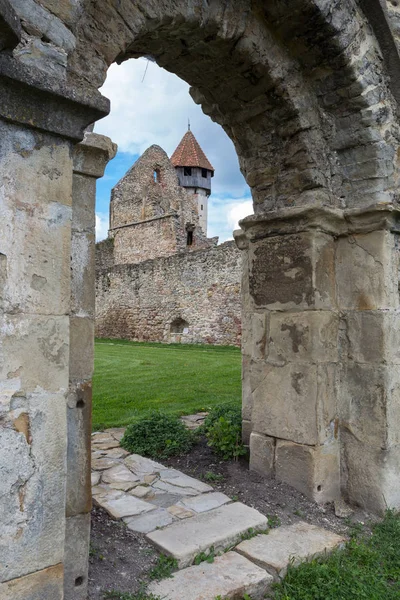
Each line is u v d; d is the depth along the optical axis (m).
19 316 1.92
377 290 3.72
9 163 1.91
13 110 1.89
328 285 3.87
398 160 3.86
